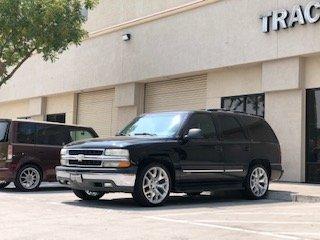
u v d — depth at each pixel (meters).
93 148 10.45
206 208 10.38
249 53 16.94
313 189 13.40
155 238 6.90
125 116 22.20
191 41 19.03
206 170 11.20
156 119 11.61
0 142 14.06
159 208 10.23
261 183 12.47
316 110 15.59
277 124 16.33
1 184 15.35
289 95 16.08
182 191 10.88
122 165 10.08
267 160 12.61
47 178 14.59
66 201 11.38
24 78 28.84
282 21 15.94
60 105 26.66
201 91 19.36
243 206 10.85
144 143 10.35
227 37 17.69
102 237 6.92
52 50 21.17
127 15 22.50
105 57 23.23
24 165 14.19
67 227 7.68
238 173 11.86
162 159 10.56
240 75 17.88
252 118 12.59
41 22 19.22
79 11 20.41
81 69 24.69
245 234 7.33
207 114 11.60
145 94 21.83
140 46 21.33
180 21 19.53
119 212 9.47
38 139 14.47
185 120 11.16
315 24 15.14
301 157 15.66
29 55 20.69
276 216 9.22
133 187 10.12
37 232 7.23
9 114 31.05
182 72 19.30
